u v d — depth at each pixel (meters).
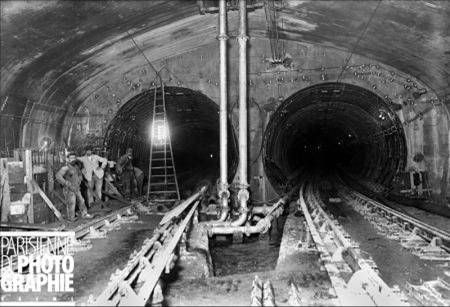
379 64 14.05
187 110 18.58
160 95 15.72
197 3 10.23
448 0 7.56
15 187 9.67
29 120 11.40
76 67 11.39
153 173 20.94
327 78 14.44
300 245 8.16
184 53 14.82
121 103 14.81
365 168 26.14
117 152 16.50
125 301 4.86
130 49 12.09
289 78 14.62
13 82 9.53
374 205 13.02
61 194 11.93
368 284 5.12
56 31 8.55
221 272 8.99
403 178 15.03
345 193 18.25
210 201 14.62
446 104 13.45
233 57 14.70
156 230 9.11
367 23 10.16
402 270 7.07
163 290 5.96
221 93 11.47
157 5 9.38
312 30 12.21
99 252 8.29
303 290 5.58
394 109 14.41
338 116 22.98
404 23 9.34
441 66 11.20
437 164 14.07
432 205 13.30
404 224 10.46
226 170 11.53
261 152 14.80
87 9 8.20
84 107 14.85
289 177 22.27
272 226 12.15
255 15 11.96
